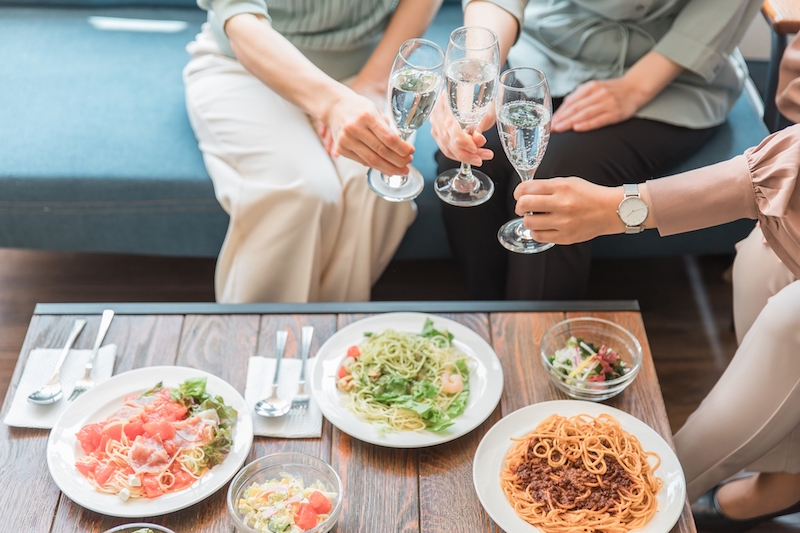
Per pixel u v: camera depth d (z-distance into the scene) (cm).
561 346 147
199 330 149
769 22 191
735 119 215
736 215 131
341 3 192
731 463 153
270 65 168
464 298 232
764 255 166
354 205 194
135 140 209
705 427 152
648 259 246
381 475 126
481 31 140
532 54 204
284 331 149
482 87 130
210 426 127
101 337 146
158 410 129
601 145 188
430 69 131
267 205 187
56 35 244
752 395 146
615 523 116
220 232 209
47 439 131
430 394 134
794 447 154
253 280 191
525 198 131
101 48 240
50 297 230
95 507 117
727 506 169
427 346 142
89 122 213
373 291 233
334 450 130
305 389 139
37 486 123
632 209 130
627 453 124
